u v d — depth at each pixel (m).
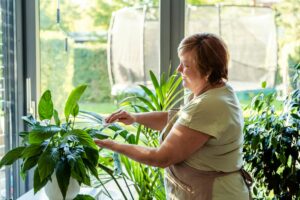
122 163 2.09
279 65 2.46
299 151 2.03
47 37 2.58
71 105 1.82
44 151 1.71
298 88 2.26
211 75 1.71
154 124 2.05
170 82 2.24
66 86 2.59
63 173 1.69
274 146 1.99
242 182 1.81
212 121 1.66
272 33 2.45
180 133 1.67
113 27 2.53
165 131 1.88
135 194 2.44
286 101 2.12
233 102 1.73
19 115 2.51
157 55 2.52
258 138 2.04
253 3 2.45
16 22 2.47
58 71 2.59
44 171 1.66
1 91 2.36
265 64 2.47
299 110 2.04
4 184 2.38
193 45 1.71
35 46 2.54
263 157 2.05
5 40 2.40
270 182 2.06
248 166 2.21
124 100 2.26
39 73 2.58
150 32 2.51
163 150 1.68
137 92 2.54
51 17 2.57
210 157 1.72
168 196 1.85
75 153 1.74
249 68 2.48
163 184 2.13
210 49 1.69
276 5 2.44
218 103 1.68
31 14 2.52
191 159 1.75
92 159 1.77
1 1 2.34
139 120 2.03
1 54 2.36
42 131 1.72
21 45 2.52
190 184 1.76
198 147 1.68
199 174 1.74
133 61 2.53
